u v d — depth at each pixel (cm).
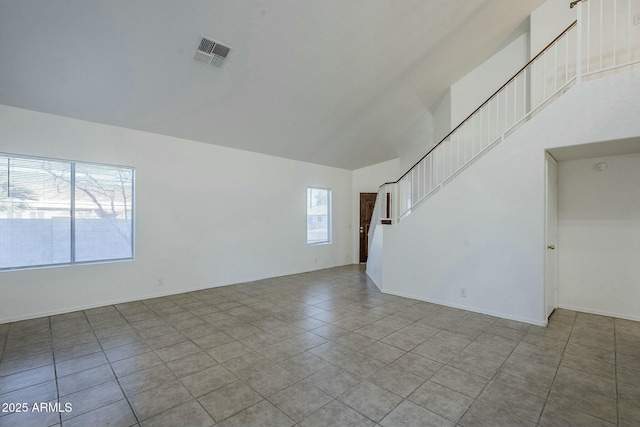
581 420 190
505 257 380
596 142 318
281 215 659
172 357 278
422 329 345
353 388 227
